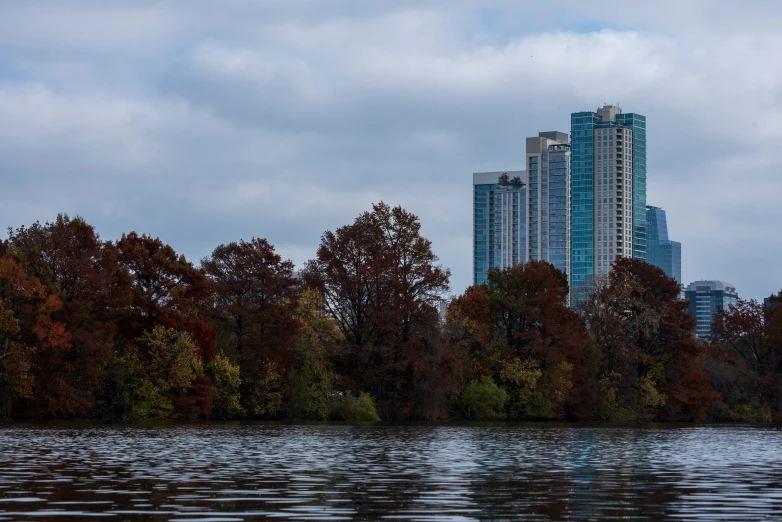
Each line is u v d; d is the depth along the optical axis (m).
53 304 82.00
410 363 102.44
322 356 101.25
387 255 104.88
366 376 102.94
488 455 48.44
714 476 37.91
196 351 93.94
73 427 72.00
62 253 87.81
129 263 95.81
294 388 99.44
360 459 44.00
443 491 30.64
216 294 104.00
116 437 59.06
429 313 104.12
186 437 60.34
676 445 63.44
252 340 101.00
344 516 24.69
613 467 42.03
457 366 105.69
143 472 35.50
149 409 90.50
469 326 114.06
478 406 111.06
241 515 24.66
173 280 96.88
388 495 29.30
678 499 29.38
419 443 58.62
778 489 32.72
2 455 43.06
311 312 103.12
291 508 26.02
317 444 55.22
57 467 37.16
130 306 92.44
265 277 102.00
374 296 103.81
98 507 25.77
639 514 25.91
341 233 106.00
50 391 83.38
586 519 24.81
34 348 80.62
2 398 80.94
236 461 41.47
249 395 99.50
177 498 27.86
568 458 47.59
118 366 90.38
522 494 30.17
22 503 26.45
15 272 81.44
